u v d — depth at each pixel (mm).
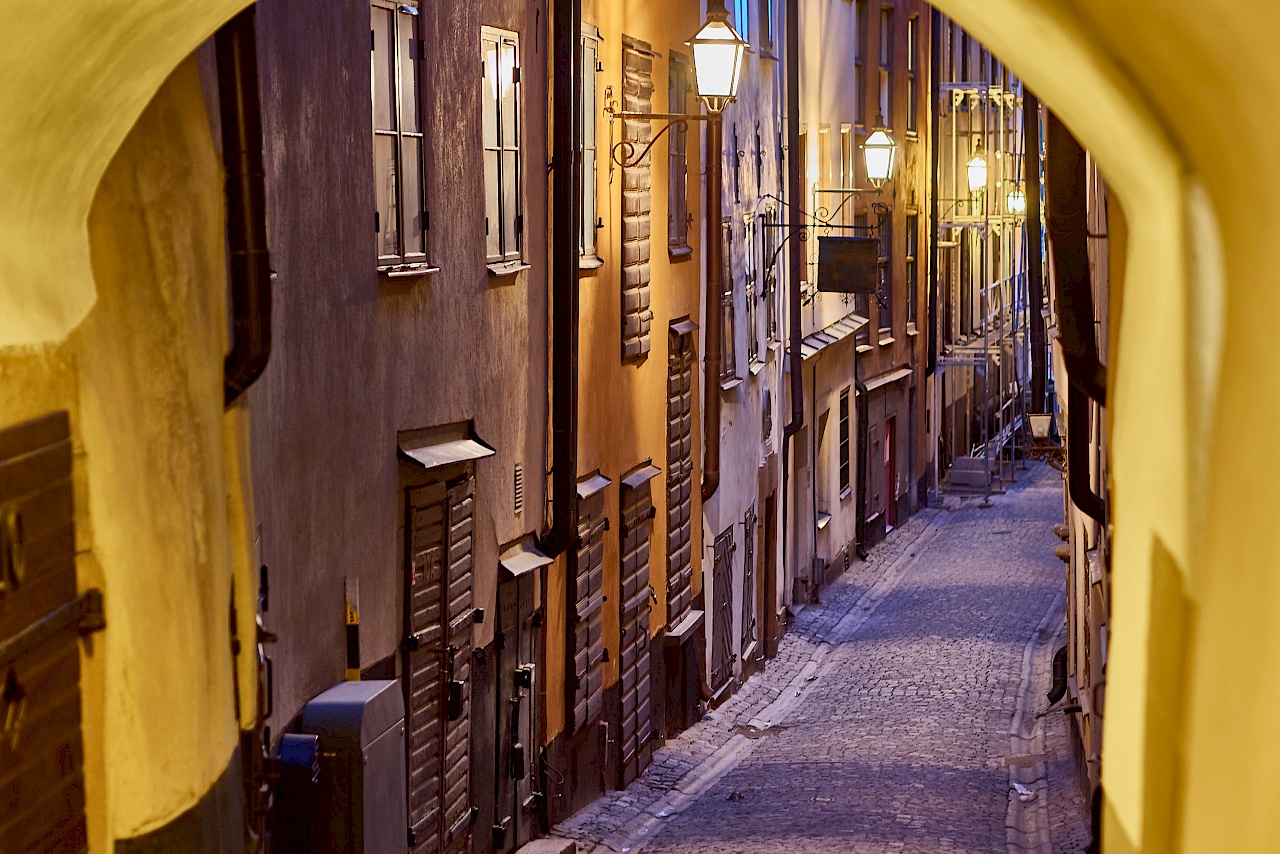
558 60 12336
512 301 12031
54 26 3674
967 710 18250
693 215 17781
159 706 4906
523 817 12445
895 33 30734
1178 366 4020
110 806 4555
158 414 4973
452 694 10625
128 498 4688
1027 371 43438
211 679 5445
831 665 21406
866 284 22594
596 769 14547
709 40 11953
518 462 12242
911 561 28547
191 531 5246
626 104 14984
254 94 5898
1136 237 4711
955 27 36656
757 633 21359
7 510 3879
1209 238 3664
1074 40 3805
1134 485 4695
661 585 16641
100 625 4480
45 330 4129
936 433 34781
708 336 18219
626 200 14906
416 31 10086
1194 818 3725
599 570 14414
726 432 19297
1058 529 17422
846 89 27359
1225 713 3492
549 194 12977
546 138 12852
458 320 10859
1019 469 39250
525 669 12344
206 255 5543
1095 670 11977
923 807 13797
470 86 10992
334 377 8688
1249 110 3178
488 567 11562
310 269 8352
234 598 5980
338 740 7875
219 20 4520
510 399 12016
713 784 15539
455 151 10734
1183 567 3920
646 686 16078
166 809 4949
